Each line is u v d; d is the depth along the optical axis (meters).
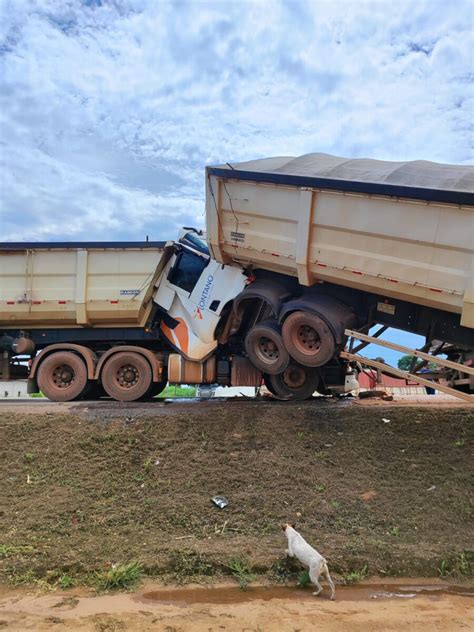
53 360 10.35
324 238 7.97
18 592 4.59
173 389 17.78
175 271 10.27
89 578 4.80
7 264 10.37
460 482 6.32
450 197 6.86
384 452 7.00
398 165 7.98
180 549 5.14
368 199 7.51
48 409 8.97
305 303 8.40
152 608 4.31
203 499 6.12
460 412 7.86
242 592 4.64
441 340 8.04
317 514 5.84
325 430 7.57
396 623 4.09
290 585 4.79
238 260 9.22
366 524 5.70
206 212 9.04
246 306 9.41
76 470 6.80
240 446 7.19
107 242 10.22
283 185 8.17
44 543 5.34
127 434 7.52
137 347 10.27
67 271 10.27
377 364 8.19
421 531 5.57
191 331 10.00
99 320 10.37
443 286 7.13
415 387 15.42
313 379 9.38
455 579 4.95
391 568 4.99
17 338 10.56
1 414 8.43
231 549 5.15
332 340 8.21
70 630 3.90
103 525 5.73
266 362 8.97
